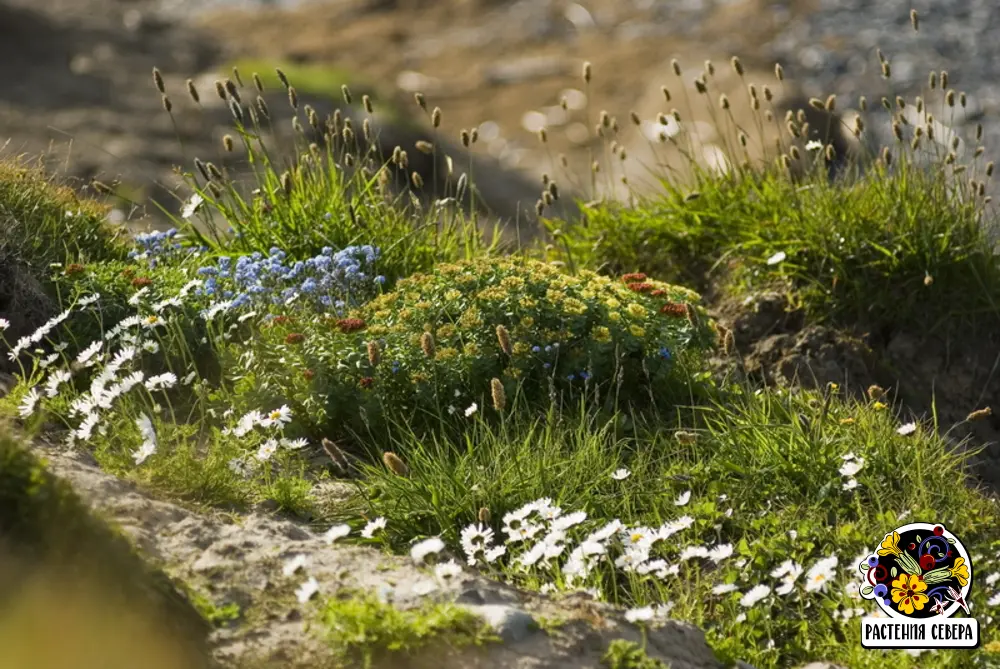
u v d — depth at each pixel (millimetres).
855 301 12805
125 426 9484
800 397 11008
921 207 12914
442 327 10500
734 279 13477
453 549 8727
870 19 47125
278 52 53219
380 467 9648
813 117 27719
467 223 14289
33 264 11367
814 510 9164
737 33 49312
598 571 8508
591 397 10516
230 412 9844
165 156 28344
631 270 14109
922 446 9945
